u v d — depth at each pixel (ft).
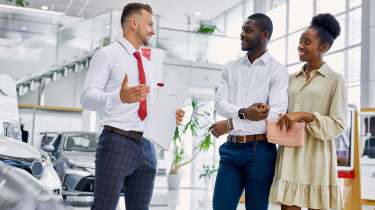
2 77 15.07
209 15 49.34
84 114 38.86
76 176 19.97
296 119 6.37
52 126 38.42
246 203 7.30
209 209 21.68
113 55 7.05
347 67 28.86
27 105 38.17
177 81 7.10
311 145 6.64
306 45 6.79
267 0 40.16
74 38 38.06
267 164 7.12
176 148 36.47
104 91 7.15
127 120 7.02
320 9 32.12
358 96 27.84
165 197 22.80
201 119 37.47
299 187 6.53
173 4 45.34
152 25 7.45
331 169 6.62
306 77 6.96
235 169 7.35
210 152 43.62
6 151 10.72
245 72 7.51
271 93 7.17
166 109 7.01
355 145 15.40
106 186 6.87
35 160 11.04
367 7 26.73
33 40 36.88
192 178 44.04
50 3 47.34
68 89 45.65
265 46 7.47
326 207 6.44
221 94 7.67
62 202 1.50
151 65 7.61
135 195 7.33
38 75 37.70
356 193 15.34
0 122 14.52
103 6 47.39
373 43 26.61
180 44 40.19
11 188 1.44
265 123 7.13
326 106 6.68
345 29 29.35
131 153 7.01
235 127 7.12
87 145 23.62
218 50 41.32
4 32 39.04
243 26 7.45
